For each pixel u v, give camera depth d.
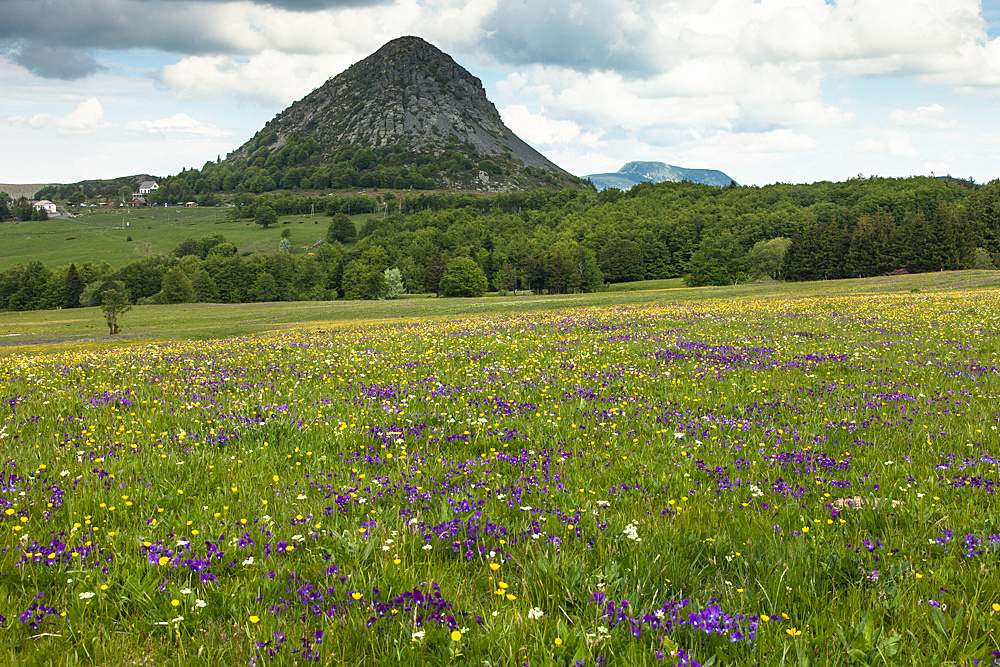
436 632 4.06
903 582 4.56
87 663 3.83
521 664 3.73
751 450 8.05
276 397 12.15
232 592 4.53
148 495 6.55
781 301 44.19
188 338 65.94
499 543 5.28
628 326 26.20
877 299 40.09
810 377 12.72
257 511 6.12
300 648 3.89
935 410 9.50
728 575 4.92
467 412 10.33
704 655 3.89
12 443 8.49
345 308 102.44
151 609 4.35
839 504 6.21
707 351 17.09
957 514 5.69
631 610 4.23
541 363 15.70
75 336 72.94
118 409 11.00
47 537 5.44
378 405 11.09
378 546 5.29
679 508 5.96
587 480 7.01
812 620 4.15
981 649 3.78
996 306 29.39
